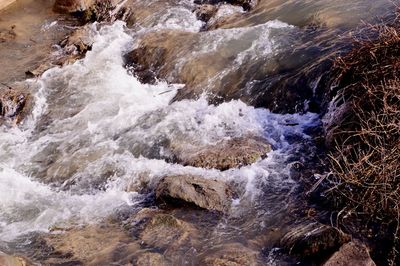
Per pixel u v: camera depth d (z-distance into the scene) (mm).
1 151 6977
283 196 6145
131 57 8016
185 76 7520
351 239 5590
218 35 7871
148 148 6762
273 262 5633
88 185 6504
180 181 6184
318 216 5918
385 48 6441
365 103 6277
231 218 6008
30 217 6227
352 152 6133
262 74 7320
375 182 5809
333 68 6852
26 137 7168
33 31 8953
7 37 8781
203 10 8781
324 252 5578
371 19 7555
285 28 7832
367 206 5805
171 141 6777
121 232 5969
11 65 8211
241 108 7066
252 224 5945
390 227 5688
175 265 5660
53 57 8297
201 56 7648
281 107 7031
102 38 8445
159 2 9164
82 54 8297
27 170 6738
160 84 7582
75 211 6246
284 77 7184
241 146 6578
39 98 7535
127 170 6555
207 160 6480
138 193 6367
